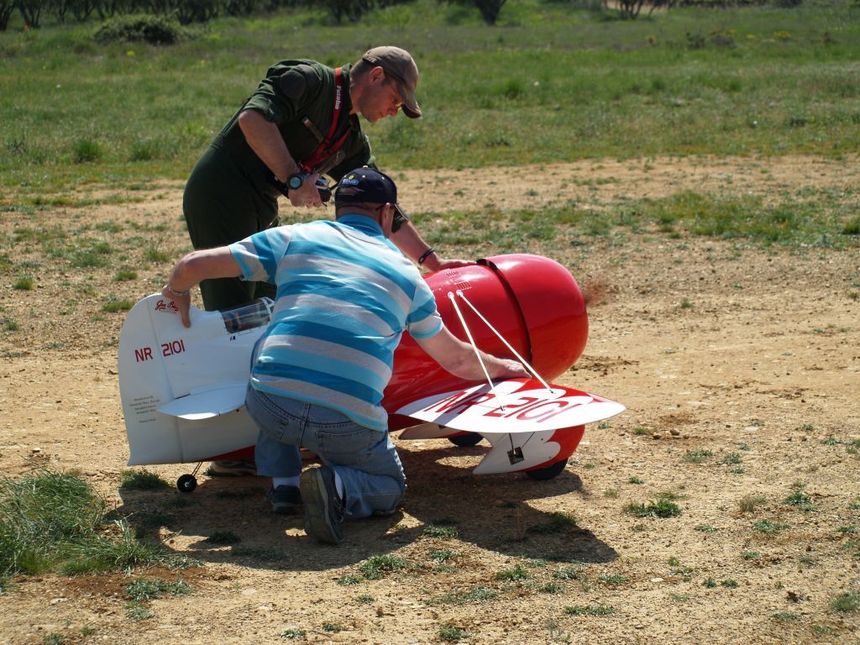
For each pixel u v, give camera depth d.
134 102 31.84
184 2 81.94
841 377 8.23
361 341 5.12
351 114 6.25
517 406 5.39
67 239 14.07
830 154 21.31
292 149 6.20
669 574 4.82
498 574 4.79
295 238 5.26
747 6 90.25
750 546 5.14
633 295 11.22
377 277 5.21
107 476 6.23
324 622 4.29
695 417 7.34
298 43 59.62
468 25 79.38
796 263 12.38
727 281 11.69
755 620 4.35
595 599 4.55
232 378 5.66
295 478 5.53
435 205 16.44
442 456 6.73
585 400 5.33
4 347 9.38
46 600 4.45
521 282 6.29
